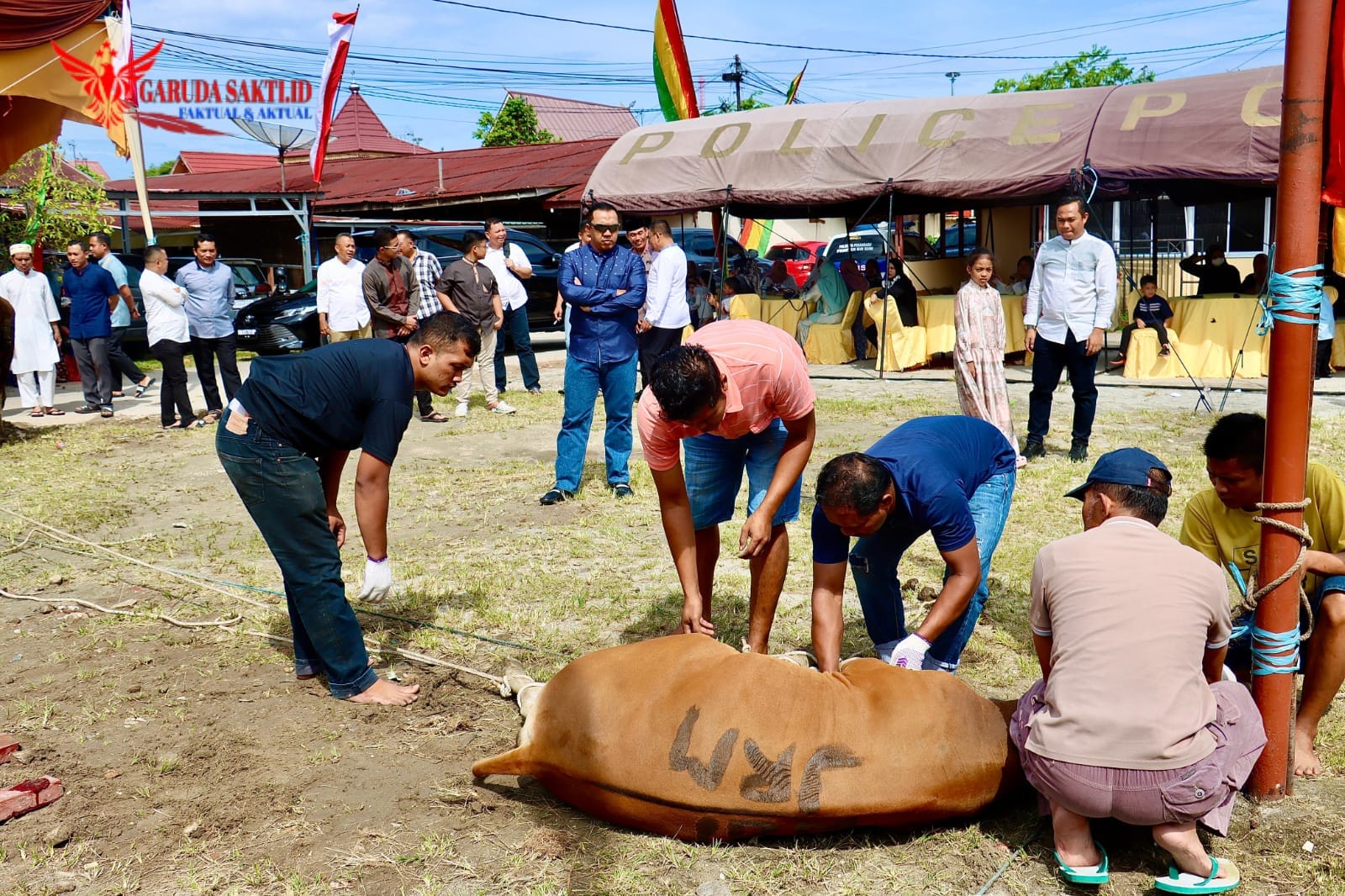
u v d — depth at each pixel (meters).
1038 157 12.03
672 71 18.83
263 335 15.45
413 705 4.18
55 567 6.05
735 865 3.02
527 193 21.00
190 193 18.91
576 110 45.81
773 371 3.76
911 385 12.84
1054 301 7.95
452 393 11.91
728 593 5.32
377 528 4.09
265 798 3.46
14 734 3.94
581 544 6.30
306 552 4.07
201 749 3.80
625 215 14.72
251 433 3.96
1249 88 11.36
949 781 3.03
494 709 4.13
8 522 7.04
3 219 14.77
